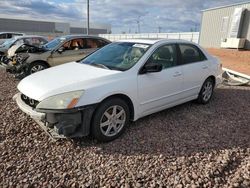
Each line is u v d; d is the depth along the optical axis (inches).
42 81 147.4
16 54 319.9
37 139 148.1
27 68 313.3
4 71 386.6
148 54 167.5
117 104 147.3
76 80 141.9
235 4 864.9
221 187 107.8
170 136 155.6
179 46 192.7
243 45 844.0
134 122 175.9
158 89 169.8
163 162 126.3
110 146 142.0
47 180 111.6
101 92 138.2
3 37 732.0
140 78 157.9
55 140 146.2
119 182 110.7
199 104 219.8
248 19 819.4
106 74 148.9
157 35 1365.7
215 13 973.2
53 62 328.8
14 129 159.6
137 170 119.3
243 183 110.6
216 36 978.7
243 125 175.6
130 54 173.3
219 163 125.1
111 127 147.7
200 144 145.6
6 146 139.9
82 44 353.4
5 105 207.3
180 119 183.9
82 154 132.9
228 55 724.7
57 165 122.7
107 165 123.3
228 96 251.4
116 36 1712.6
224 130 166.2
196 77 201.9
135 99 156.6
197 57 208.5
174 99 186.1
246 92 269.7
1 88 273.4
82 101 132.3
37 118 132.5
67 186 108.1
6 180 111.0
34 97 136.1
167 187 107.4
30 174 115.5
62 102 129.3
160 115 191.0
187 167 121.9
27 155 131.2
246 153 136.5
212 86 226.1
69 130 130.8
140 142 147.0
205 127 170.6
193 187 107.2
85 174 116.1
